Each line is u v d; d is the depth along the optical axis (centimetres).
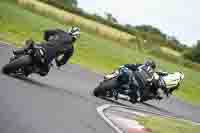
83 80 3831
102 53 7044
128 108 3055
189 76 8256
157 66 7219
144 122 2533
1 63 3231
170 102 4459
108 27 11331
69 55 2948
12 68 2689
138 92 3141
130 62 7250
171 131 2480
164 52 11431
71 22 10069
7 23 6638
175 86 3578
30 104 2106
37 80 3012
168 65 9081
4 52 3916
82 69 4606
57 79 3412
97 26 10688
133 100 3152
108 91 3052
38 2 10769
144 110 3291
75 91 3055
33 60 2744
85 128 1914
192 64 10812
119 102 3250
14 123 1694
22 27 6725
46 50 2786
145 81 3158
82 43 7269
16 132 1570
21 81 2678
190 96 6091
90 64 5716
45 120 1867
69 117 2056
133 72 3092
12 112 1859
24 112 1914
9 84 2464
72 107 2344
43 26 7456
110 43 8944
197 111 4400
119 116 2502
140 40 10962
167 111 3759
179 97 5441
